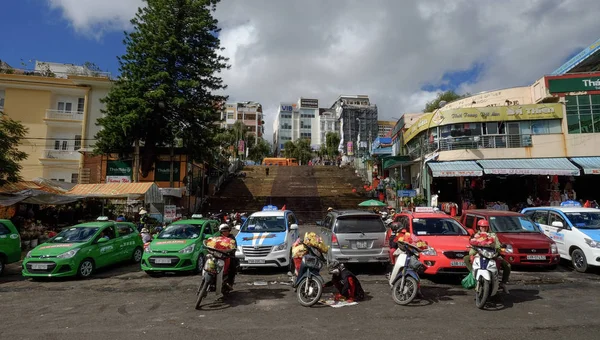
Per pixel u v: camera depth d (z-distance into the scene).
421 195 25.28
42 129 31.70
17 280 9.56
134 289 8.21
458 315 5.85
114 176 28.30
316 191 33.78
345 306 6.46
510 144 23.47
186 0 26.41
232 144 64.75
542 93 23.88
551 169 21.33
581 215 10.45
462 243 8.18
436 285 7.96
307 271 6.59
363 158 40.97
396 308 6.30
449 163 23.34
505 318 5.67
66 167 31.41
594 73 23.23
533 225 10.38
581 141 22.66
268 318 5.82
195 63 27.12
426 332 5.07
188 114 26.94
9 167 14.63
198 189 30.41
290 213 12.45
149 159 27.36
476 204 24.30
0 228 10.45
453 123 24.23
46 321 5.84
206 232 11.21
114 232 11.23
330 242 9.45
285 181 37.34
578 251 9.46
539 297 6.95
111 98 25.42
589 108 23.00
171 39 25.20
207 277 6.54
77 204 20.55
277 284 8.48
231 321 5.69
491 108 23.83
